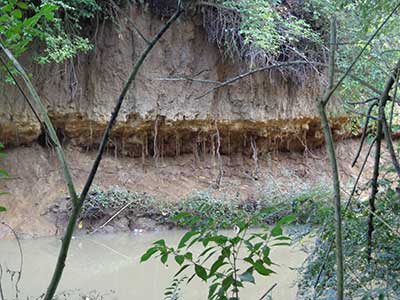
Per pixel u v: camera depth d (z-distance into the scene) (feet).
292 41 29.86
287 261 15.97
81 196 3.68
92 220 26.99
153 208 28.19
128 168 31.60
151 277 17.98
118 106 3.93
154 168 32.60
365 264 6.18
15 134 27.91
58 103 28.91
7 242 23.94
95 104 29.99
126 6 29.91
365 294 5.47
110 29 29.99
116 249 23.47
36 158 28.60
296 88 33.81
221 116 33.32
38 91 28.09
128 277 18.24
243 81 32.94
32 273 18.44
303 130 35.86
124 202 27.94
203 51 32.30
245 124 34.01
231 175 34.14
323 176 35.09
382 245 6.22
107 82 30.22
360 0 10.48
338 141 35.96
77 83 29.40
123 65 30.45
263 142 35.50
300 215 8.94
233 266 4.34
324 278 6.55
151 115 31.37
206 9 31.24
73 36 27.25
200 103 32.50
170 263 19.40
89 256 21.95
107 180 30.17
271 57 31.17
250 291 13.60
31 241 24.39
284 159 36.55
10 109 26.91
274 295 13.19
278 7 30.22
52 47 24.95
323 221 7.61
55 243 24.18
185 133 33.27
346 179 30.89
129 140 31.91
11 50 4.79
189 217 5.15
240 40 31.30
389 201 6.56
